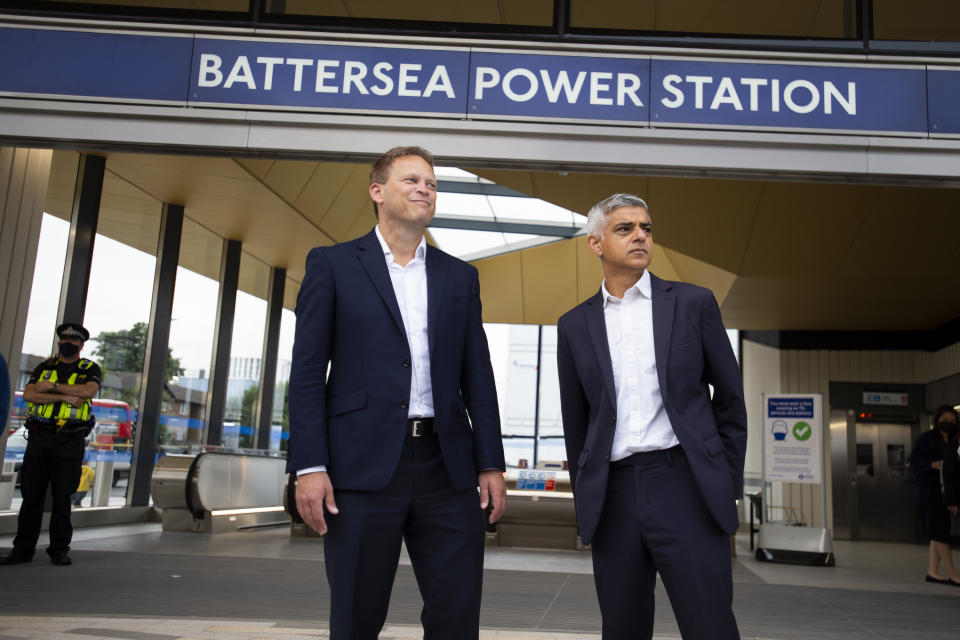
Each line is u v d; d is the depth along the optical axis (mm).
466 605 2234
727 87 4781
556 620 4871
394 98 4816
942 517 7617
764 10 4805
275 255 14820
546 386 20016
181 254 12594
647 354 2520
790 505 14289
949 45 4789
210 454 10609
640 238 2549
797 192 8984
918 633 4820
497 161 4801
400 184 2361
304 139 4805
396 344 2270
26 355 9258
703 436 2410
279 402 15867
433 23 4875
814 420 9547
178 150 4895
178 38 4879
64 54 4848
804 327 14305
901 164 4711
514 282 18438
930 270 10234
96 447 10602
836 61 4781
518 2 4867
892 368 14328
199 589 5555
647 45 4832
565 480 10125
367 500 2178
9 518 8445
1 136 4797
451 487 2268
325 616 4711
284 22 4891
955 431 7691
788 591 6617
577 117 4777
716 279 11719
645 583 2463
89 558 6914
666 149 4754
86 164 10133
